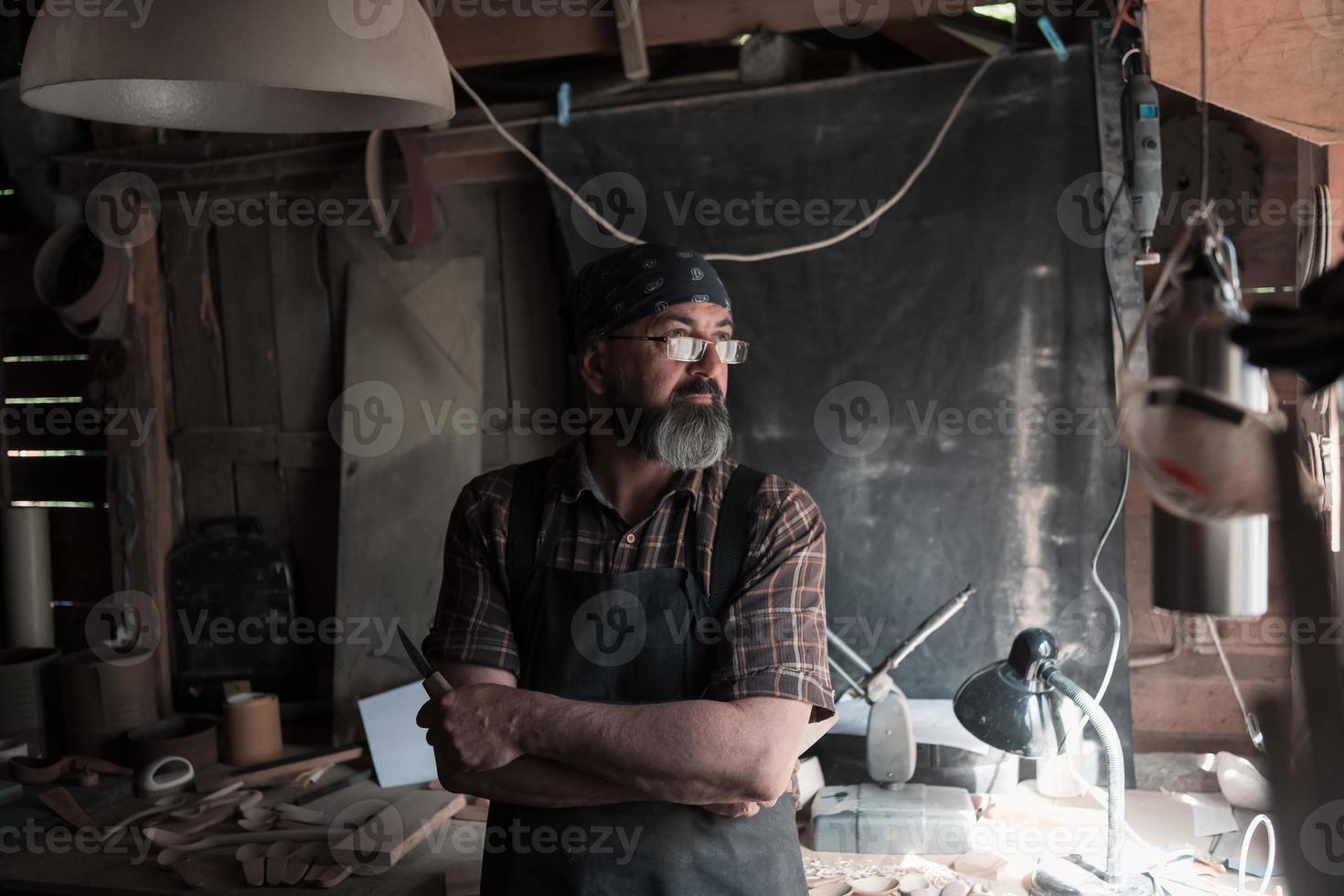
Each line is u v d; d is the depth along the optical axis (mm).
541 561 1636
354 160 3080
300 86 1437
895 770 2418
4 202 3578
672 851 1535
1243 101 1990
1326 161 2057
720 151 2797
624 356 1624
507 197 3100
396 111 1773
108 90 1681
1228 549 1115
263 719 2955
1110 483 2600
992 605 2695
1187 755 2668
